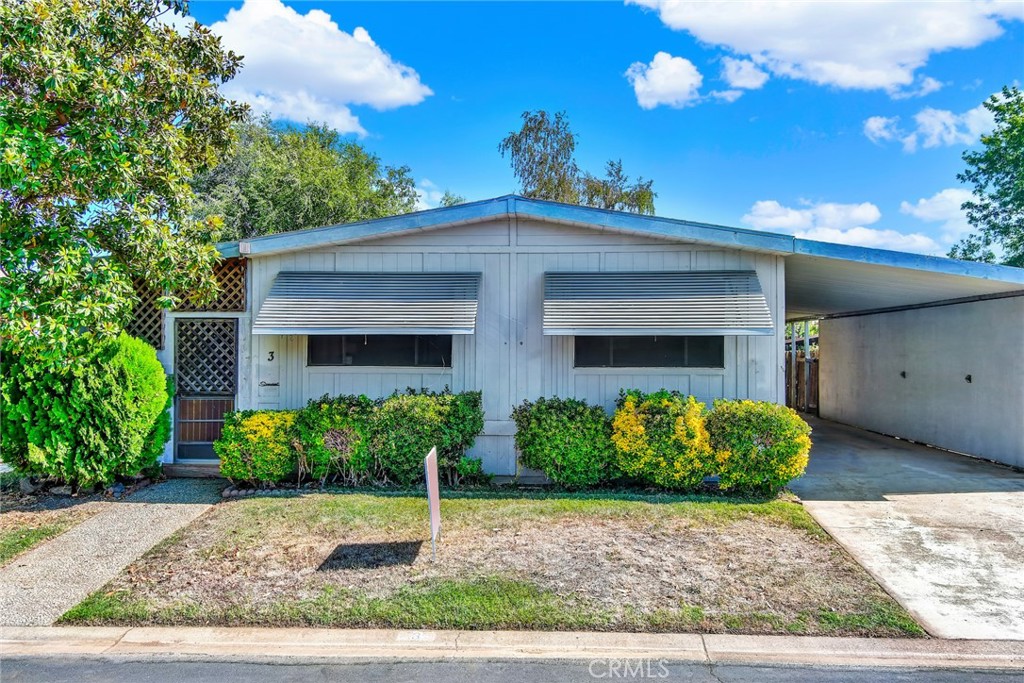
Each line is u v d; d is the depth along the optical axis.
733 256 7.92
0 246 5.67
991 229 20.03
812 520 6.21
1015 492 7.48
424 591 4.45
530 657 3.66
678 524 6.00
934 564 5.07
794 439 6.98
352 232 7.99
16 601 4.37
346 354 8.15
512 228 8.17
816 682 3.38
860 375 13.62
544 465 7.29
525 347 8.09
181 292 8.10
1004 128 19.12
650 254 8.04
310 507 6.54
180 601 4.32
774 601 4.32
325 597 4.37
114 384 7.08
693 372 7.92
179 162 7.80
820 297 11.72
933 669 3.53
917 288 9.05
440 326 7.32
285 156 22.62
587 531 5.77
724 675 3.46
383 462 7.36
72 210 6.32
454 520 6.08
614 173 23.19
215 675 3.46
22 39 5.67
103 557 5.23
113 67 6.89
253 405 8.18
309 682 3.39
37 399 6.88
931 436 10.90
